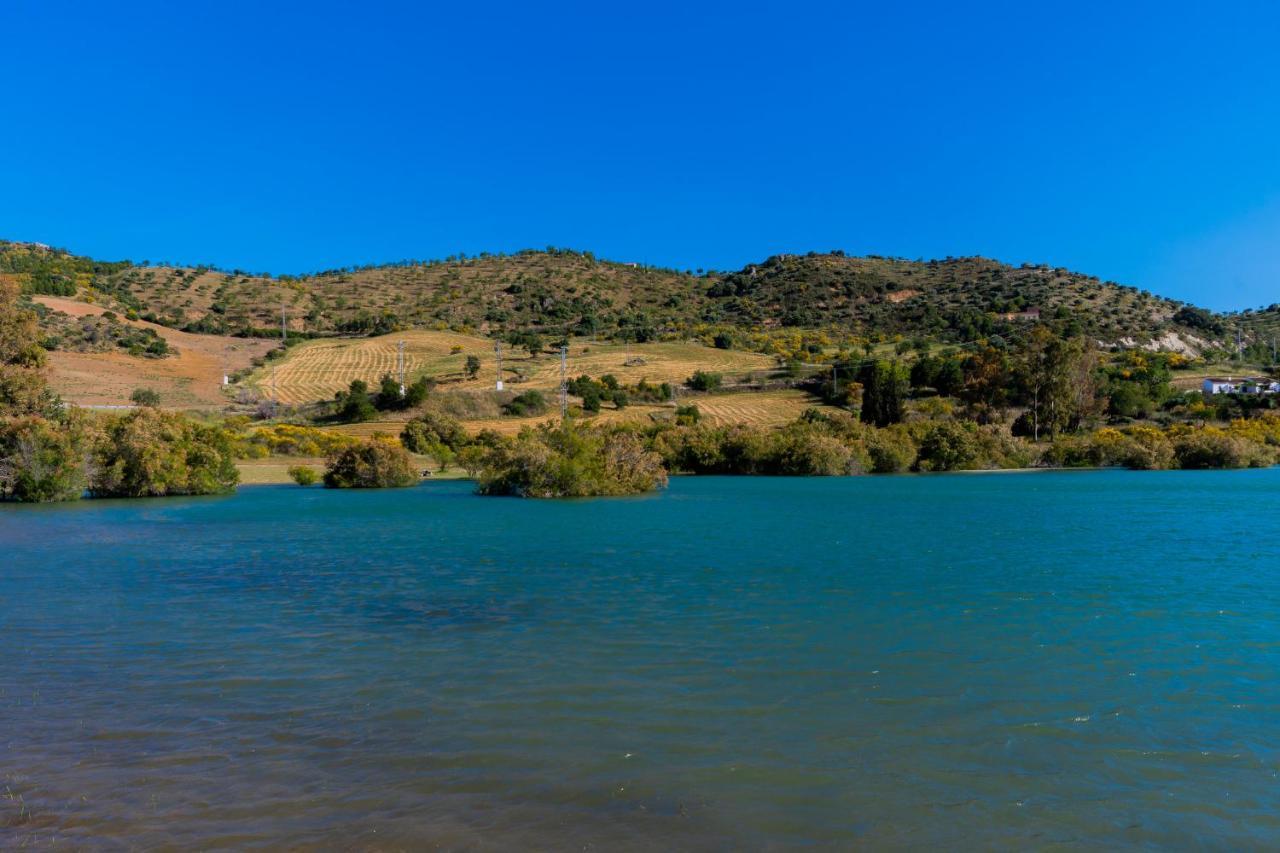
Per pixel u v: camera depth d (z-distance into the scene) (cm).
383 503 4925
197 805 875
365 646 1515
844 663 1398
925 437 8750
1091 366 11162
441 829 824
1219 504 4494
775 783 933
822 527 3494
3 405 6022
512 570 2370
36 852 779
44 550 2869
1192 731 1093
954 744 1045
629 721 1123
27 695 1235
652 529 3447
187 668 1376
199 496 5572
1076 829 835
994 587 2078
